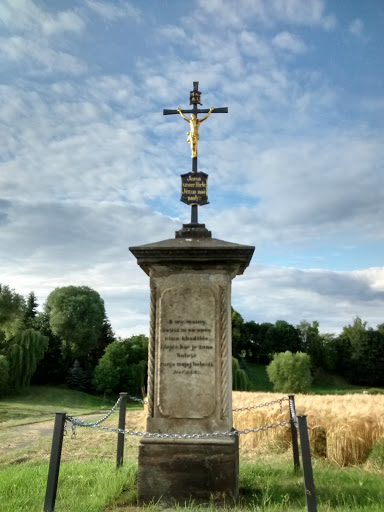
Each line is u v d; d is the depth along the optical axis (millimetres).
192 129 8867
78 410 35844
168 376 7652
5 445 15625
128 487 7781
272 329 98750
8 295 51375
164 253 7816
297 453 9703
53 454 6379
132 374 65812
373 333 92812
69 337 68750
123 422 9750
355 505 6797
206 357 7664
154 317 7895
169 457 7254
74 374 64125
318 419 13078
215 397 7527
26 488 7621
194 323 7773
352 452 11547
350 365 93125
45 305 78750
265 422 14180
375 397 20172
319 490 7871
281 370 69500
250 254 7781
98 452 12758
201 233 8320
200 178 8703
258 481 8633
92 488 7652
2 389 51875
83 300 69438
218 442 7250
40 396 53625
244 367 89188
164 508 6918
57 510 6223
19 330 58062
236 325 97312
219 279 7871
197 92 9023
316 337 97000
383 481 8742
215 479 7129
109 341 77438
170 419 7523
